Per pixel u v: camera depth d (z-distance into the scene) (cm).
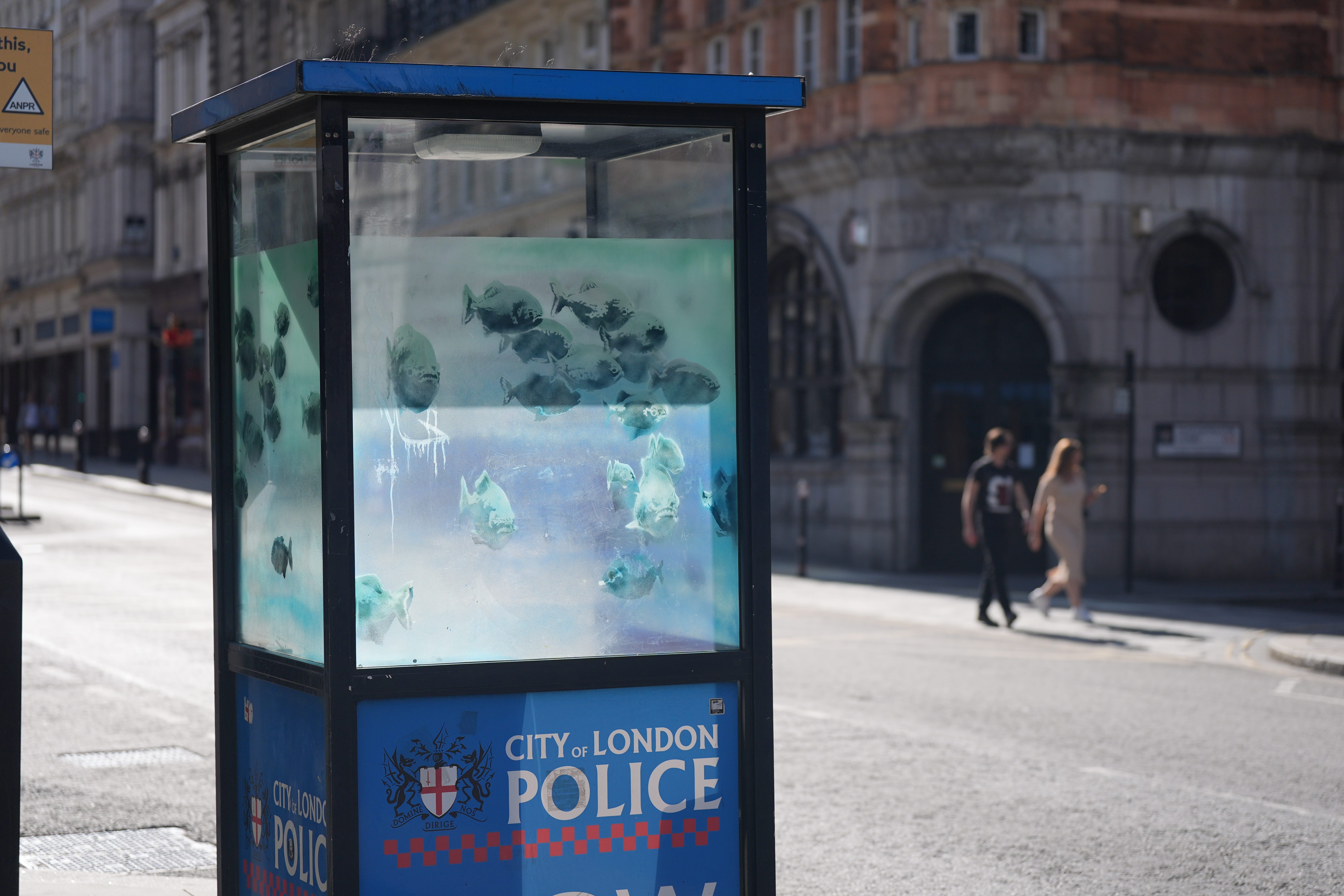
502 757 408
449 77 396
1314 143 2323
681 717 423
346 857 394
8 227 6819
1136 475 2273
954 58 2288
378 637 406
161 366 5162
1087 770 876
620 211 434
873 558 2369
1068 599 1973
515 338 419
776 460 2598
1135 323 2280
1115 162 2269
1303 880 650
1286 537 2308
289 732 429
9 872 409
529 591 419
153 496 3681
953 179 2283
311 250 415
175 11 5294
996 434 1661
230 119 426
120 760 884
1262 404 2323
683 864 423
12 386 6712
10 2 6825
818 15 2514
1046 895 626
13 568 409
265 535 447
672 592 430
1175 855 690
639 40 2972
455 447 414
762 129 429
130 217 5503
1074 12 2277
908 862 677
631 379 427
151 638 1423
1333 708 1105
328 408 394
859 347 2394
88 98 5900
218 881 464
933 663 1336
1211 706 1108
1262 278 2322
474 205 417
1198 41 2319
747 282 430
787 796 804
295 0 4359
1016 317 2352
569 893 414
